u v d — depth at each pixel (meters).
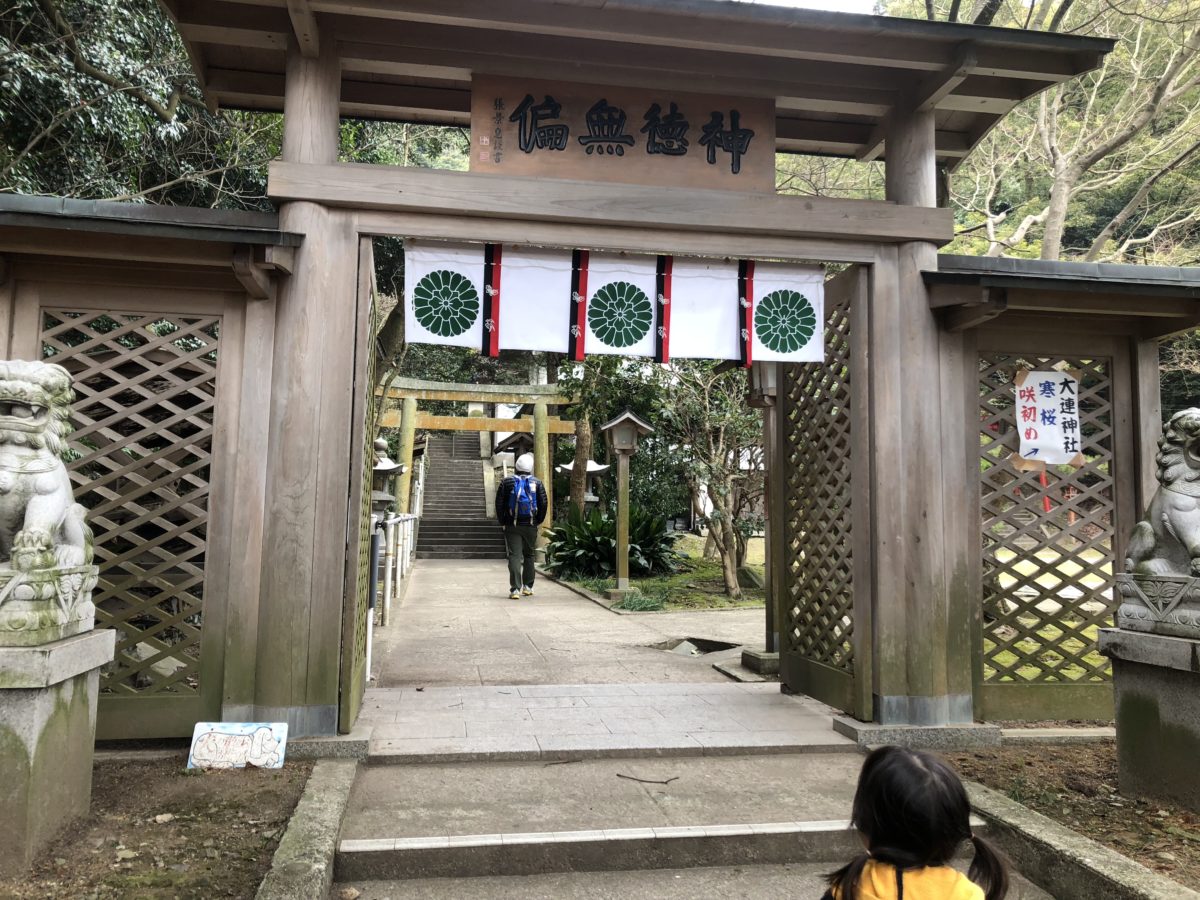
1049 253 10.88
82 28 7.49
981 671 4.78
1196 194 12.88
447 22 4.08
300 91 4.25
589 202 4.41
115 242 3.83
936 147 5.69
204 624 4.07
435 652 7.16
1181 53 9.79
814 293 4.86
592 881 3.01
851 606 4.80
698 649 8.12
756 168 4.74
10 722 2.68
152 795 3.39
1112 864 2.79
